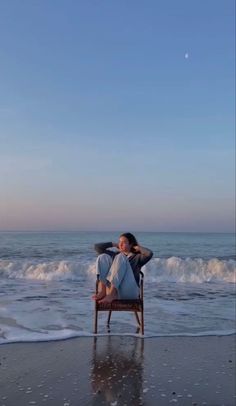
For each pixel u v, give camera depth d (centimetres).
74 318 715
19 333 605
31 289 1075
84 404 369
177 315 771
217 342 589
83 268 1367
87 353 521
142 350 541
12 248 2767
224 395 396
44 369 460
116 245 646
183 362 496
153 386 417
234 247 3366
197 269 1328
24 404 366
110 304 607
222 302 918
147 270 1343
